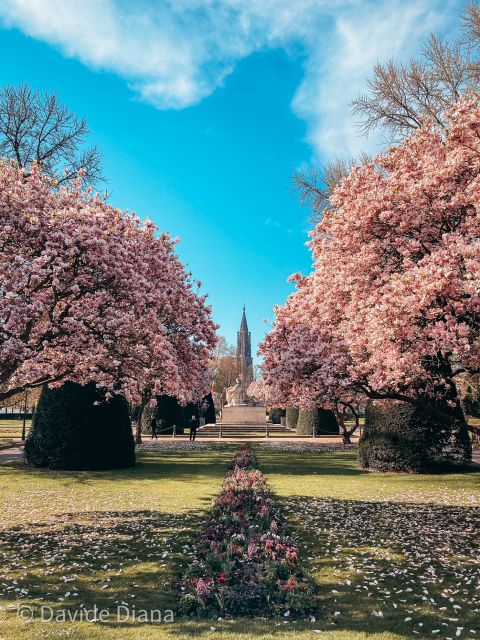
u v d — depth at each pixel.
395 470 17.69
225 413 48.22
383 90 18.80
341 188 11.52
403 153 10.96
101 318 8.78
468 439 18.02
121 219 10.73
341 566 7.28
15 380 9.24
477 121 8.84
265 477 16.12
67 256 8.48
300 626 5.29
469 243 9.09
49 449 17.94
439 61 17.88
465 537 8.95
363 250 10.07
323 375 10.72
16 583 6.51
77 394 18.19
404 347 8.41
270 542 7.21
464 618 5.55
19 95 20.64
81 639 4.95
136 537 8.81
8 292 7.54
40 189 9.27
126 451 18.80
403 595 6.21
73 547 8.20
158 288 10.72
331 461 21.27
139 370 10.06
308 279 14.34
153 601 5.98
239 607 5.70
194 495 13.05
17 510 11.23
